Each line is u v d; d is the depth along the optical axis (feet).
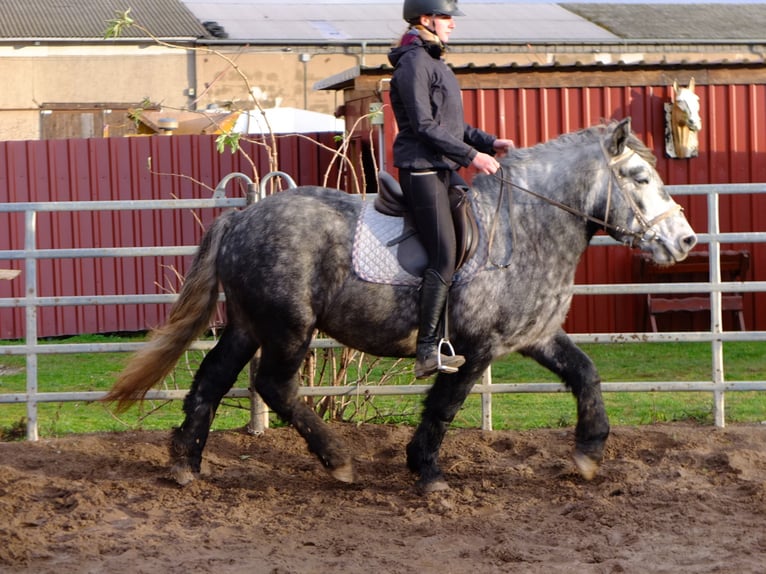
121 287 49.24
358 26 98.89
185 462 22.08
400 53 20.06
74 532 18.92
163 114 55.16
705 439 25.43
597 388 21.89
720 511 19.74
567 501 20.63
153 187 49.39
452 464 23.61
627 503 20.39
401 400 30.99
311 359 27.09
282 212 20.89
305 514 20.02
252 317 21.01
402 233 20.52
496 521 19.39
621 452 24.76
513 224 20.58
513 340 20.72
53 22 90.17
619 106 45.21
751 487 21.04
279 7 103.19
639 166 20.53
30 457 24.52
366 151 47.14
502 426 28.43
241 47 87.20
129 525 19.39
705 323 46.57
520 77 44.65
